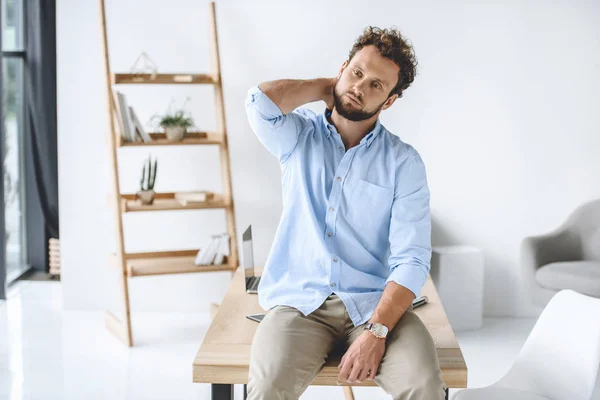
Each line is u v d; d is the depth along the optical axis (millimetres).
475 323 4410
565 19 4418
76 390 3451
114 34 4488
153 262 4332
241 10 4453
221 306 2602
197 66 4504
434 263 4379
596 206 4426
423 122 4523
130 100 4547
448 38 4449
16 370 3691
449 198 4590
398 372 1956
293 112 2400
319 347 2066
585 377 2197
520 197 4574
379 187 2223
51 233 5543
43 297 5004
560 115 4500
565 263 4266
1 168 4781
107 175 4594
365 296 2188
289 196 2279
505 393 2281
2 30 4824
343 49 4469
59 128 4566
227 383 2090
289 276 2273
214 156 4570
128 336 4059
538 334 2395
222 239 4285
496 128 4520
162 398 3371
